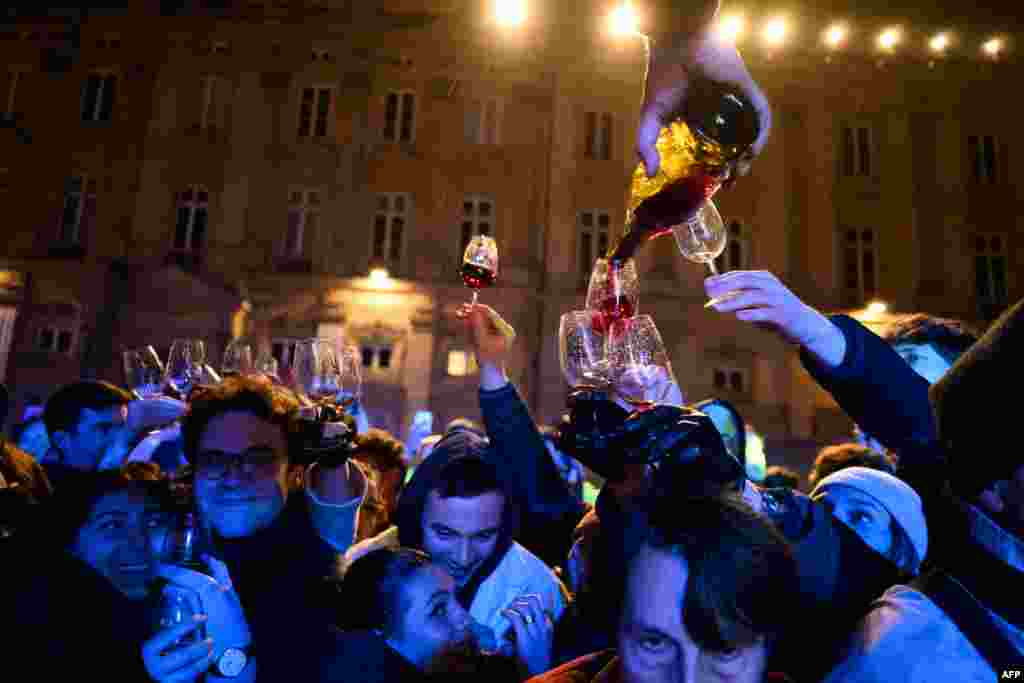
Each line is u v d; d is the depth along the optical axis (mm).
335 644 1781
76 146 21328
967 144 22109
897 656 1255
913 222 21406
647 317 1741
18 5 22125
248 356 3396
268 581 1894
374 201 21375
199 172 21141
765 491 1684
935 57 22328
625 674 1042
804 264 21141
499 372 2172
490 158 21547
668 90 1446
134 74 21672
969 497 1222
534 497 2164
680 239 1700
